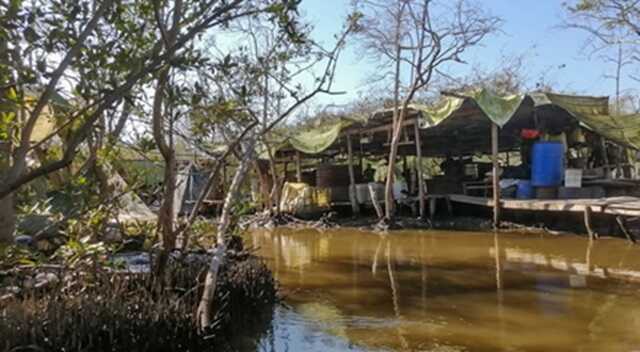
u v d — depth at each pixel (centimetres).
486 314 565
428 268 837
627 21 1238
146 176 502
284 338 494
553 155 1328
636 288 671
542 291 665
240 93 411
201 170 687
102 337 390
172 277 518
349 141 1631
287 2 241
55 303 392
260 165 1633
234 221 600
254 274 579
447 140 1764
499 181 1332
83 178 312
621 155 1487
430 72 1427
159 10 243
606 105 1402
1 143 214
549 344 468
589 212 1076
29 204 312
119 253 577
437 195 1539
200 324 441
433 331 508
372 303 618
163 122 426
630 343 468
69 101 264
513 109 1266
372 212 1627
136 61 213
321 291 682
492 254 961
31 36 184
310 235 1296
